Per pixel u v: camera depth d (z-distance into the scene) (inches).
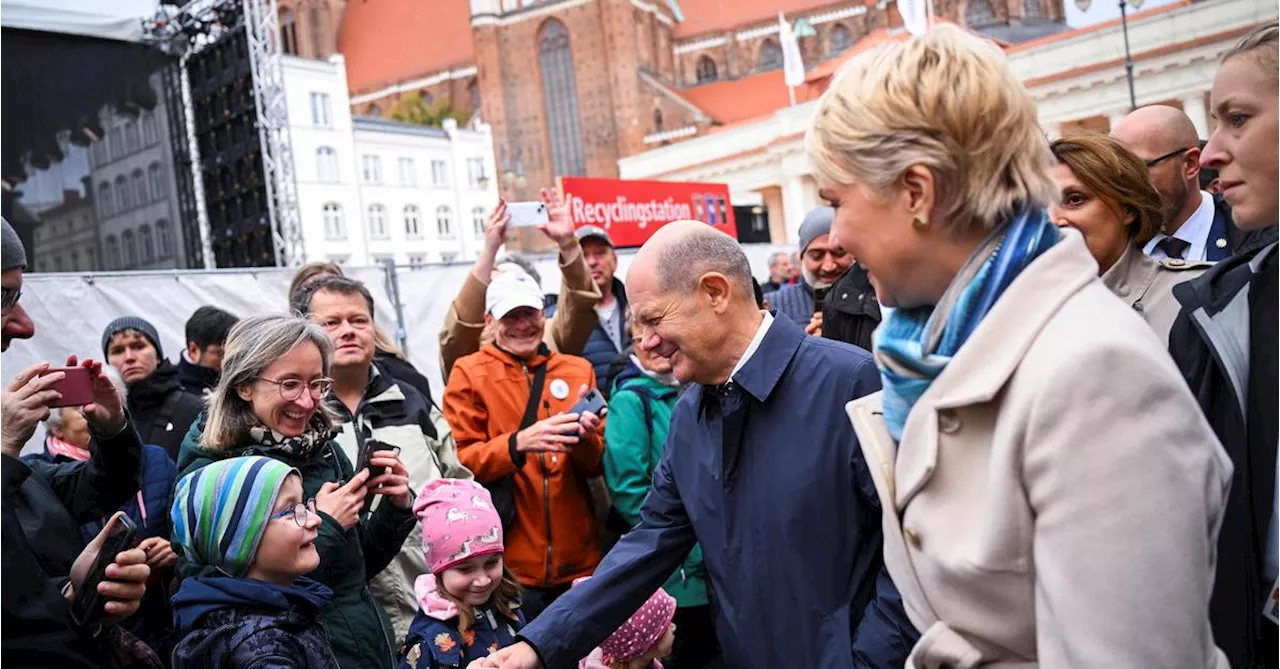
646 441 121.5
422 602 91.5
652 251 68.7
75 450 124.6
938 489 39.9
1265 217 52.8
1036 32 1980.8
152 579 83.3
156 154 490.3
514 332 131.0
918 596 41.9
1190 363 58.2
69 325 195.2
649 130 2247.8
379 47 2719.0
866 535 63.6
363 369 115.6
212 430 86.6
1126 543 32.7
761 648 65.3
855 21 2299.5
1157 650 32.3
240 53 486.3
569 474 126.0
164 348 211.8
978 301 39.0
